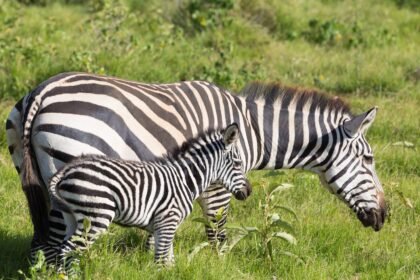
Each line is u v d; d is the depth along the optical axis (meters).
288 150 18.14
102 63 31.47
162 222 15.63
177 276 15.98
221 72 30.83
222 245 17.84
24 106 15.62
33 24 38.09
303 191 22.28
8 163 23.31
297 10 44.06
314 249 18.66
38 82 29.75
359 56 36.47
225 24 39.84
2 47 31.30
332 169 18.31
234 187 16.78
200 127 17.00
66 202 14.91
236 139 16.59
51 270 15.57
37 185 15.40
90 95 15.51
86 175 14.66
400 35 42.34
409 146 25.69
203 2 42.03
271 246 17.41
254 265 17.38
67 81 15.61
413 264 17.97
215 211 17.80
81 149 15.12
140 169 15.21
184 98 17.02
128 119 15.71
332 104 18.41
